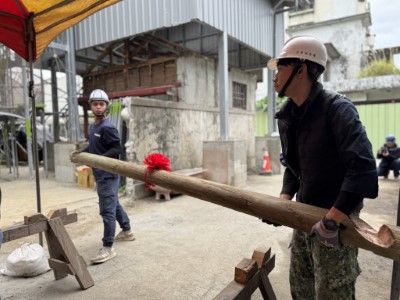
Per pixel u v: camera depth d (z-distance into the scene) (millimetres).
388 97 13062
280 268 3111
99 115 3373
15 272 2914
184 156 7617
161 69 8695
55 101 10328
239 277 1656
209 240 3877
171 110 7074
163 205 5660
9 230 2414
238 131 10438
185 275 2959
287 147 1688
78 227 4484
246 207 1530
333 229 1242
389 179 8461
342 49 18812
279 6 10133
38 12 3164
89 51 10594
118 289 2717
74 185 7723
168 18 6793
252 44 8570
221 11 7145
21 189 7297
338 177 1509
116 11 7621
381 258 3336
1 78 8930
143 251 3533
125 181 6320
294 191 1897
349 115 1355
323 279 1559
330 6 21609
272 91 10688
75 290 2703
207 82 9180
